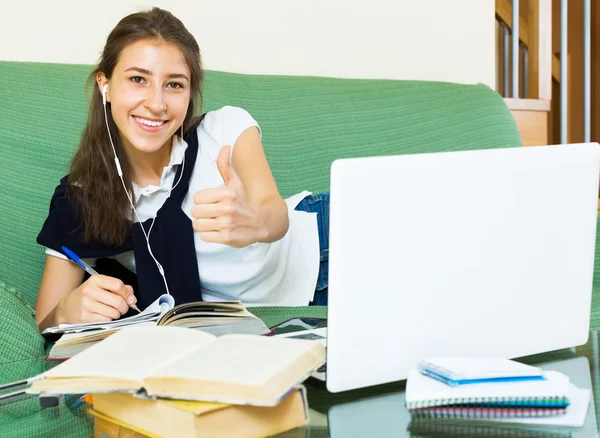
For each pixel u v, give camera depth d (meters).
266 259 1.67
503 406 0.74
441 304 0.85
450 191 0.83
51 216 1.58
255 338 0.77
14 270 1.62
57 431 0.74
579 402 0.76
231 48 2.23
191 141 1.67
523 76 3.64
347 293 0.79
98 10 2.02
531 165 0.89
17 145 1.66
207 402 0.66
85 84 1.73
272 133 1.96
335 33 2.44
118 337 0.81
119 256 1.66
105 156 1.56
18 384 0.90
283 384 0.66
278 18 2.31
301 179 1.97
